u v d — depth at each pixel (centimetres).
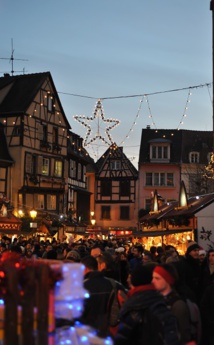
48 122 4962
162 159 6669
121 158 6756
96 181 6781
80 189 5666
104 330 691
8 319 445
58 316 498
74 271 496
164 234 2773
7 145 4688
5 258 551
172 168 6669
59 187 4988
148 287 543
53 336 462
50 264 491
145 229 3700
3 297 460
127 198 6700
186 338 570
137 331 529
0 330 464
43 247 1969
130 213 6675
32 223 3506
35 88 4822
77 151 5697
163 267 577
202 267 919
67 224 4644
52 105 5028
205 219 2625
